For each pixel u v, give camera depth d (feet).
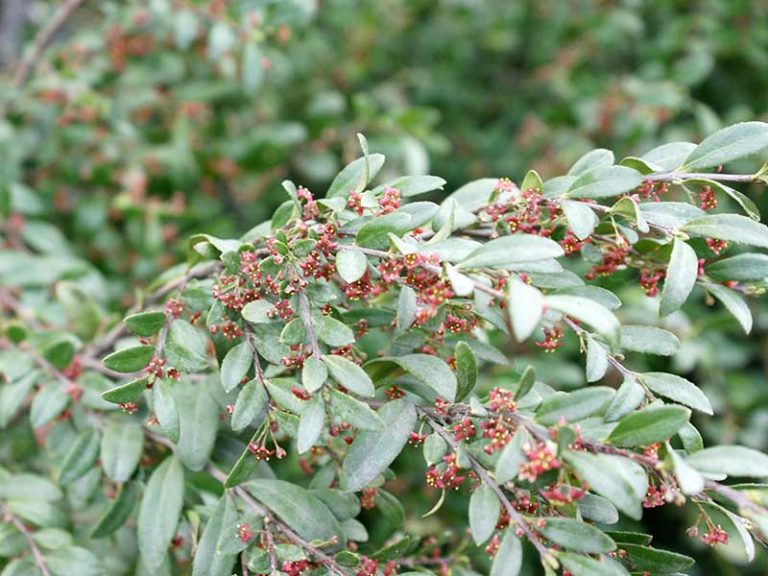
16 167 1.83
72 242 1.98
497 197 1.07
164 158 1.93
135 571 1.32
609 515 0.95
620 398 0.94
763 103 2.31
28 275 1.61
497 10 2.54
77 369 1.29
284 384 0.97
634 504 0.83
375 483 1.06
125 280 1.91
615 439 0.88
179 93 2.05
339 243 0.99
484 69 2.64
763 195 1.99
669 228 0.98
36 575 1.17
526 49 2.64
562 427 0.85
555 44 2.46
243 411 0.96
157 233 1.83
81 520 1.36
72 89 1.77
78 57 1.91
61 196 1.95
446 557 1.19
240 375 0.97
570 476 0.91
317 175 2.09
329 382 0.95
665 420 0.87
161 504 1.12
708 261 1.26
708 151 1.01
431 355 1.00
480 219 1.08
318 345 0.98
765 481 1.19
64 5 1.83
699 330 1.78
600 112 2.06
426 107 2.52
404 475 1.74
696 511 1.82
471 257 0.89
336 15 2.43
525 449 0.86
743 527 0.92
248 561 1.00
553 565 0.87
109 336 1.34
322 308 1.00
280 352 0.99
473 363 0.94
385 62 2.54
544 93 2.52
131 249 1.96
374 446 0.96
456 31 2.57
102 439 1.19
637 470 0.85
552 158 2.13
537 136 2.26
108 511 1.18
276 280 0.97
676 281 0.94
